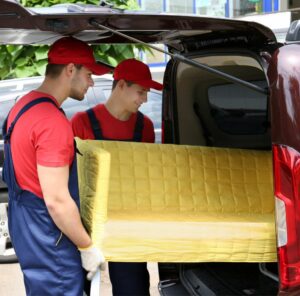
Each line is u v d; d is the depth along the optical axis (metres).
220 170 3.08
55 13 2.23
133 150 3.00
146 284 3.14
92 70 2.56
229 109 3.43
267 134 3.31
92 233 2.48
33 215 2.44
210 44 2.99
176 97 3.52
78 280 2.49
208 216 2.81
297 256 2.23
